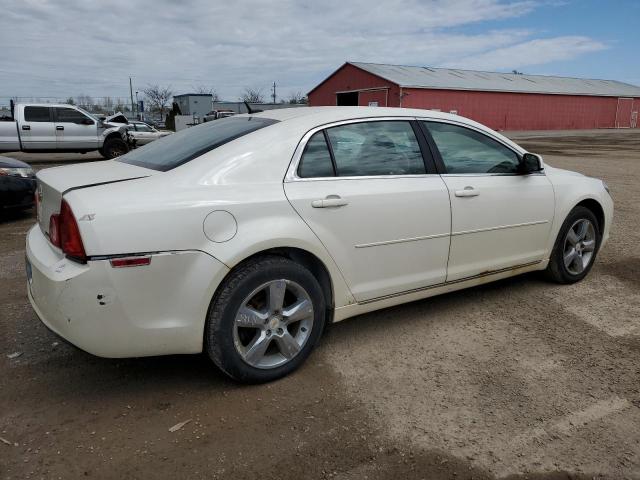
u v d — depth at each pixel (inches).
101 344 103.9
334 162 130.0
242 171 117.4
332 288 129.8
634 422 108.4
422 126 148.3
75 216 101.0
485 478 92.9
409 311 164.1
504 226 160.1
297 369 127.9
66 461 95.3
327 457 97.5
